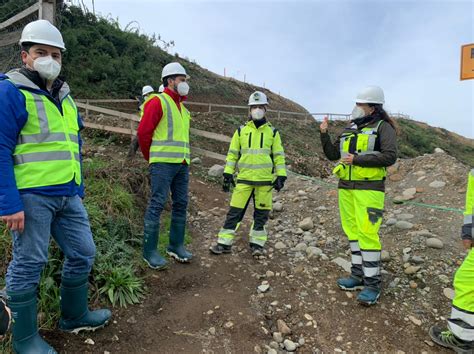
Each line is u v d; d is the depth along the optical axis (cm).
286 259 444
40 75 238
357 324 335
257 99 427
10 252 321
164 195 387
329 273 412
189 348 298
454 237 460
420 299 367
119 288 338
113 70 1702
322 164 1345
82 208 276
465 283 297
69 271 276
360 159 352
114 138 880
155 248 394
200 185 708
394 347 312
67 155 250
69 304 280
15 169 232
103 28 1939
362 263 363
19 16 520
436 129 3722
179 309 341
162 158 379
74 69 1602
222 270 411
